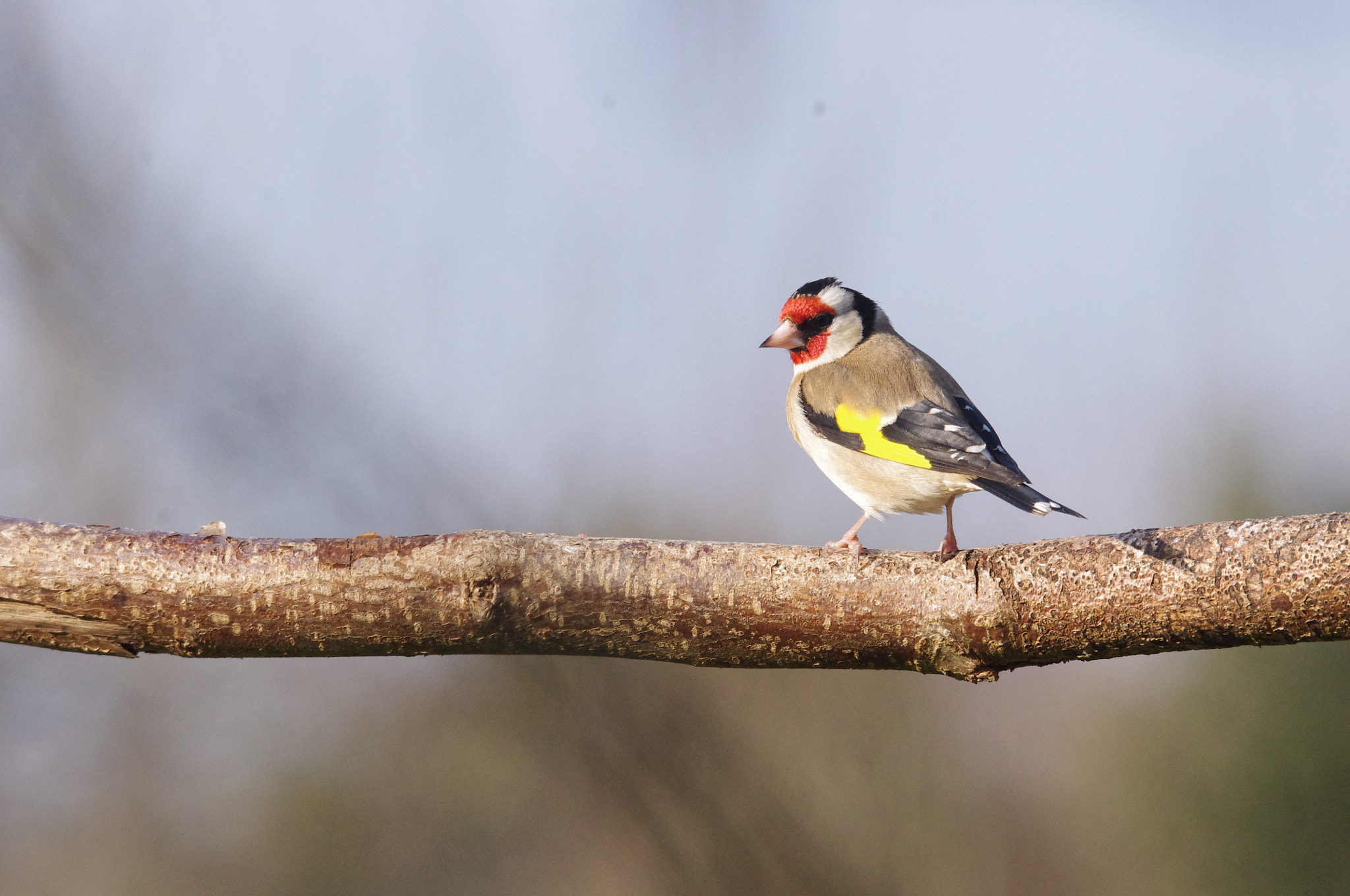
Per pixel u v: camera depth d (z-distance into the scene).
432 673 12.67
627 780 11.95
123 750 13.10
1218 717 11.83
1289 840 11.21
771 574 5.15
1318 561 4.58
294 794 13.02
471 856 12.56
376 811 12.78
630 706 12.16
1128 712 12.89
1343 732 11.04
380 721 12.95
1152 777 12.24
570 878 12.27
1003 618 5.02
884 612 5.11
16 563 4.88
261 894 12.74
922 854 12.78
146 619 4.93
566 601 5.09
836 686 12.89
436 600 4.95
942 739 13.28
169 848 12.89
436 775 12.66
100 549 4.93
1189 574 4.77
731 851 12.01
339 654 5.15
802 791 12.55
